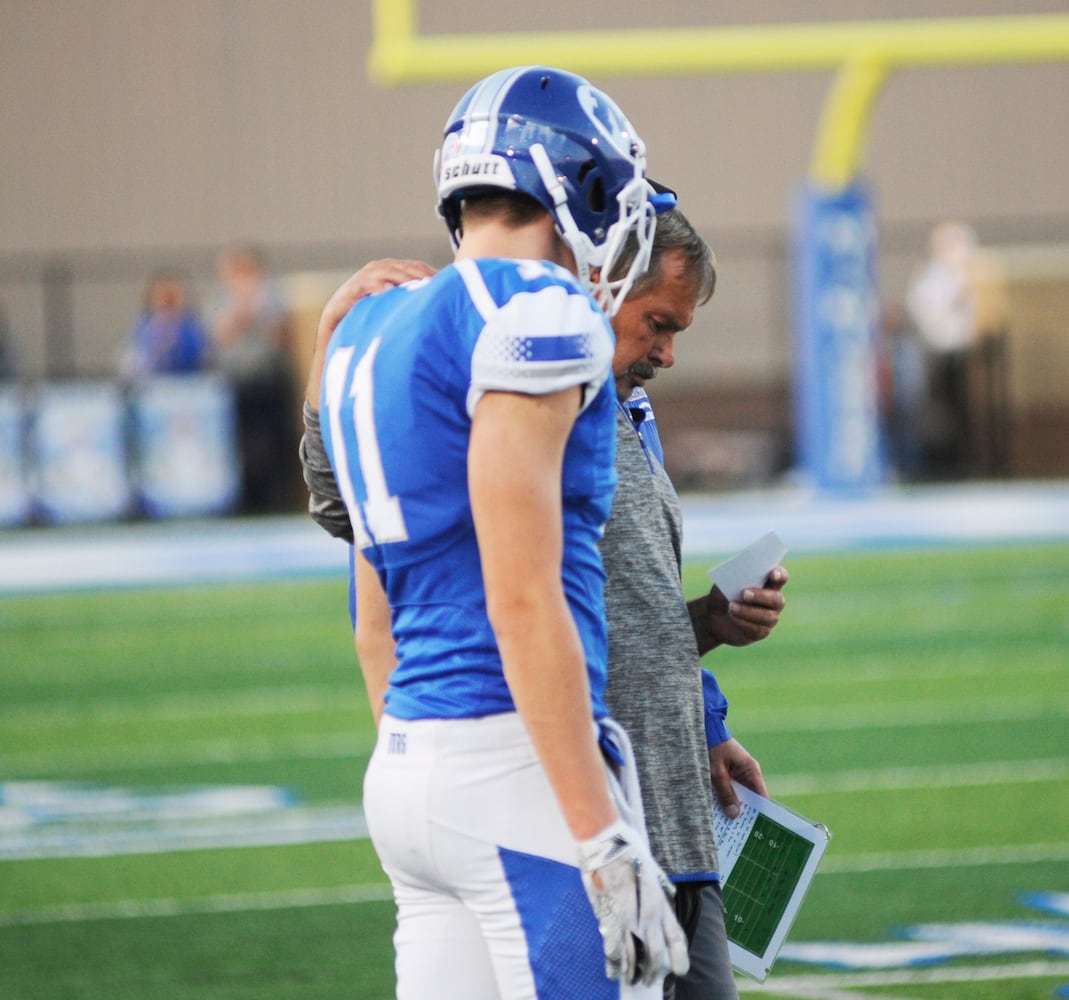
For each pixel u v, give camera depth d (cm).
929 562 4125
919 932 1470
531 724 647
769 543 941
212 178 6397
